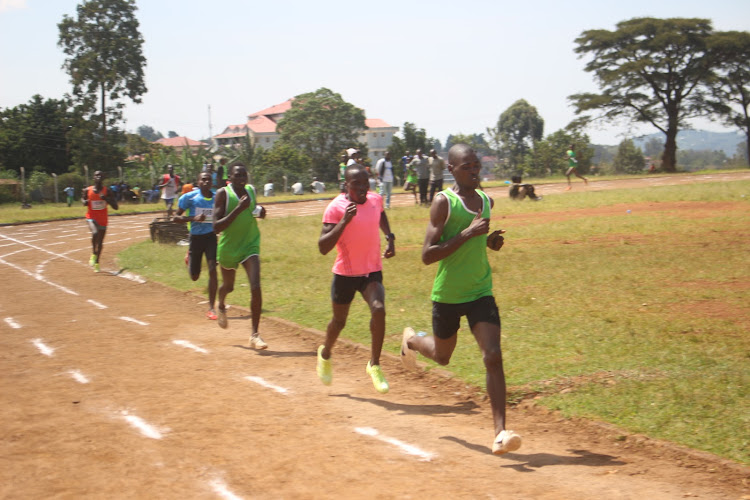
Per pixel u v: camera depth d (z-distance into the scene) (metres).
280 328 8.79
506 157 96.69
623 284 9.89
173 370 6.89
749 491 4.11
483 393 6.03
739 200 21.95
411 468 4.48
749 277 9.98
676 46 64.81
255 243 7.92
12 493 4.05
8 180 49.31
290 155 65.19
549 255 12.72
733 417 5.08
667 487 4.18
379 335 5.95
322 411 5.68
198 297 10.96
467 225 4.88
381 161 24.58
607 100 66.44
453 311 4.99
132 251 16.92
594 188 35.53
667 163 67.69
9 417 5.43
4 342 8.08
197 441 4.93
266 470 4.42
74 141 63.78
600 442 4.96
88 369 6.90
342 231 5.66
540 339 7.33
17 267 15.09
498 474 4.39
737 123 67.31
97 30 64.56
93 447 4.79
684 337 7.15
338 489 4.13
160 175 50.03
